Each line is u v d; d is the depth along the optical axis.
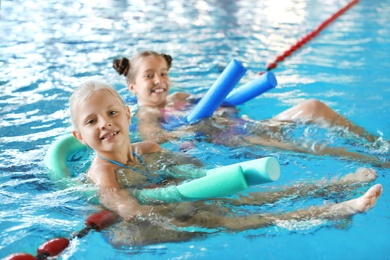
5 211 1.80
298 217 1.73
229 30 5.48
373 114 2.89
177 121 2.76
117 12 6.34
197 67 4.02
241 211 1.77
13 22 5.49
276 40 5.01
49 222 1.73
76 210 1.81
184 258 1.52
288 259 1.53
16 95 3.16
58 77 3.59
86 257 1.54
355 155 2.24
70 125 2.68
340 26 5.73
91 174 2.02
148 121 2.77
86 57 4.18
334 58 4.30
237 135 2.50
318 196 1.88
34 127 2.65
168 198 1.80
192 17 6.18
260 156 2.28
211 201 1.82
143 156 2.21
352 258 1.53
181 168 2.10
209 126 2.61
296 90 3.40
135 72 2.99
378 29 5.50
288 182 1.99
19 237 1.64
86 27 5.39
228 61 4.21
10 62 3.95
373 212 1.76
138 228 1.67
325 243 1.60
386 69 3.92
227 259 1.52
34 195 1.92
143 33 5.20
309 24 5.82
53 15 5.98
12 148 2.38
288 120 2.61
